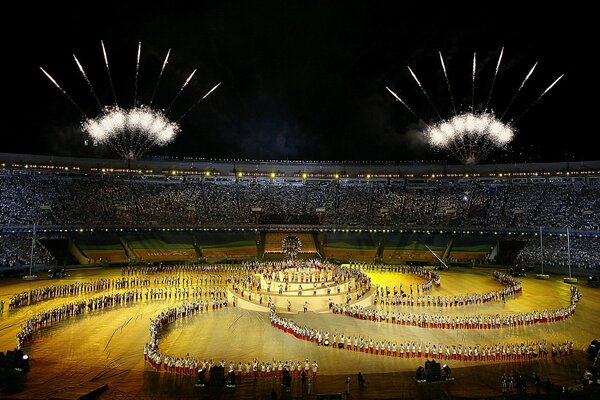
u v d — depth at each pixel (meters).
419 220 102.12
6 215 85.12
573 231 86.50
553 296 61.31
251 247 98.25
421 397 30.41
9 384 32.34
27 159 98.00
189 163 111.94
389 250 96.75
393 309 54.56
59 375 34.19
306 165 117.25
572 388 30.88
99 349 39.97
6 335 43.34
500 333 44.75
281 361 37.16
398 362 37.44
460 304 56.06
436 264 89.81
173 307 53.53
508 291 60.88
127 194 103.12
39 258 80.38
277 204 109.62
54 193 95.50
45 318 47.16
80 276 74.62
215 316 51.88
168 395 31.12
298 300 54.72
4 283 68.19
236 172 111.19
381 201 109.88
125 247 91.06
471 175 105.06
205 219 101.62
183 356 38.31
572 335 44.06
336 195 112.88
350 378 34.00
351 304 55.16
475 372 35.16
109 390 31.77
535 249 87.50
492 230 94.38
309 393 31.44
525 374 34.69
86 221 91.50
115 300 56.53
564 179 100.25
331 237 102.12
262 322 49.34
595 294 62.75
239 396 31.11
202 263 89.50
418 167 114.56
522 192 102.06
